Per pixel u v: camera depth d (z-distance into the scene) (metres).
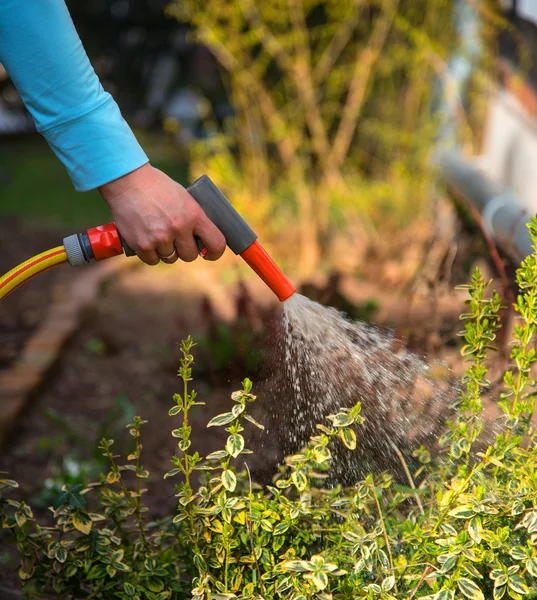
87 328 4.26
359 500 1.49
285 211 5.88
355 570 1.37
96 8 9.85
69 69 1.40
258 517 1.44
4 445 2.91
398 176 5.56
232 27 5.00
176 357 3.60
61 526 1.73
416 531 1.40
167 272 5.33
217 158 5.43
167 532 1.78
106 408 3.29
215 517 1.50
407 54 5.27
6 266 5.47
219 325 3.64
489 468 1.62
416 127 5.62
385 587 1.34
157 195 1.45
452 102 4.91
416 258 4.31
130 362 3.76
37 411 3.27
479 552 1.33
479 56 4.55
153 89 10.55
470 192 3.54
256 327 3.28
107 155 1.43
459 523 1.46
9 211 7.30
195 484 2.51
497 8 4.31
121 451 2.81
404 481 1.73
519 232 2.62
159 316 4.39
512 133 4.10
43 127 1.44
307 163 5.43
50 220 6.93
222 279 5.04
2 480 1.65
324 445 1.43
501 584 1.31
